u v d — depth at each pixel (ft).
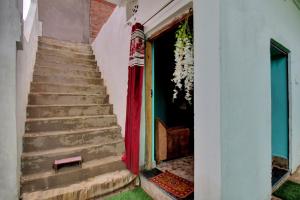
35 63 11.98
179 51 6.75
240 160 5.20
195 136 5.29
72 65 13.57
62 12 20.63
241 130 5.26
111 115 10.75
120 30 10.60
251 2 5.85
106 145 8.90
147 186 7.77
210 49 4.79
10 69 5.26
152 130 9.00
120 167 8.48
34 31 11.85
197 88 5.22
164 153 10.05
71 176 7.23
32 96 9.42
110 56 12.20
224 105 4.63
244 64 5.42
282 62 9.11
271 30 7.02
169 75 12.28
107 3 22.13
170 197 6.45
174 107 12.62
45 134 8.02
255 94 5.94
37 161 7.18
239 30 5.24
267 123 6.60
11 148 5.26
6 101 5.21
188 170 8.81
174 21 6.69
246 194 5.43
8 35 5.25
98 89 12.47
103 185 7.23
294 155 9.34
